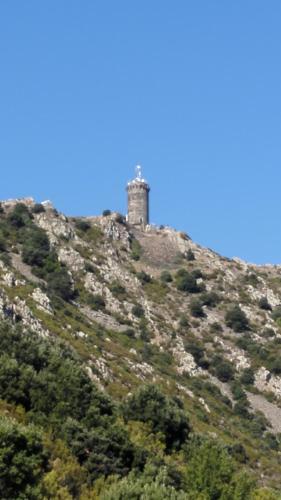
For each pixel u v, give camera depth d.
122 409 170.62
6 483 115.00
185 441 169.88
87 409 157.75
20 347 168.12
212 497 145.88
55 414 151.62
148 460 147.00
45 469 128.38
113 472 140.62
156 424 168.50
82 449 142.50
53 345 186.12
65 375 161.25
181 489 144.62
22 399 152.75
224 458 151.50
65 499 122.81
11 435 117.75
